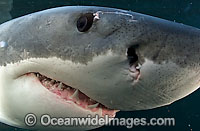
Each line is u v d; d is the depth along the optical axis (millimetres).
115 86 1675
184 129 12266
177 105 11953
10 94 2051
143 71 1580
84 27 1763
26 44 1963
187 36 1679
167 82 1626
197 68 1653
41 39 1905
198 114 12406
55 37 1846
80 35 1759
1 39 2152
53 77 1868
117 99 1748
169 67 1596
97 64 1672
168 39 1629
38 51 1899
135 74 1596
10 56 2023
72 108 1893
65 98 1888
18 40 2023
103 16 1742
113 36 1655
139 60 1589
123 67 1616
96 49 1670
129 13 1779
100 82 1700
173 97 1736
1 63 2064
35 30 1970
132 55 1621
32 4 9648
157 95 1686
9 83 2039
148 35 1623
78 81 1769
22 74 1982
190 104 12312
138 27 1646
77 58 1730
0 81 2072
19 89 1999
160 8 11594
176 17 12773
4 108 2141
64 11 1922
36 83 1942
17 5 9523
